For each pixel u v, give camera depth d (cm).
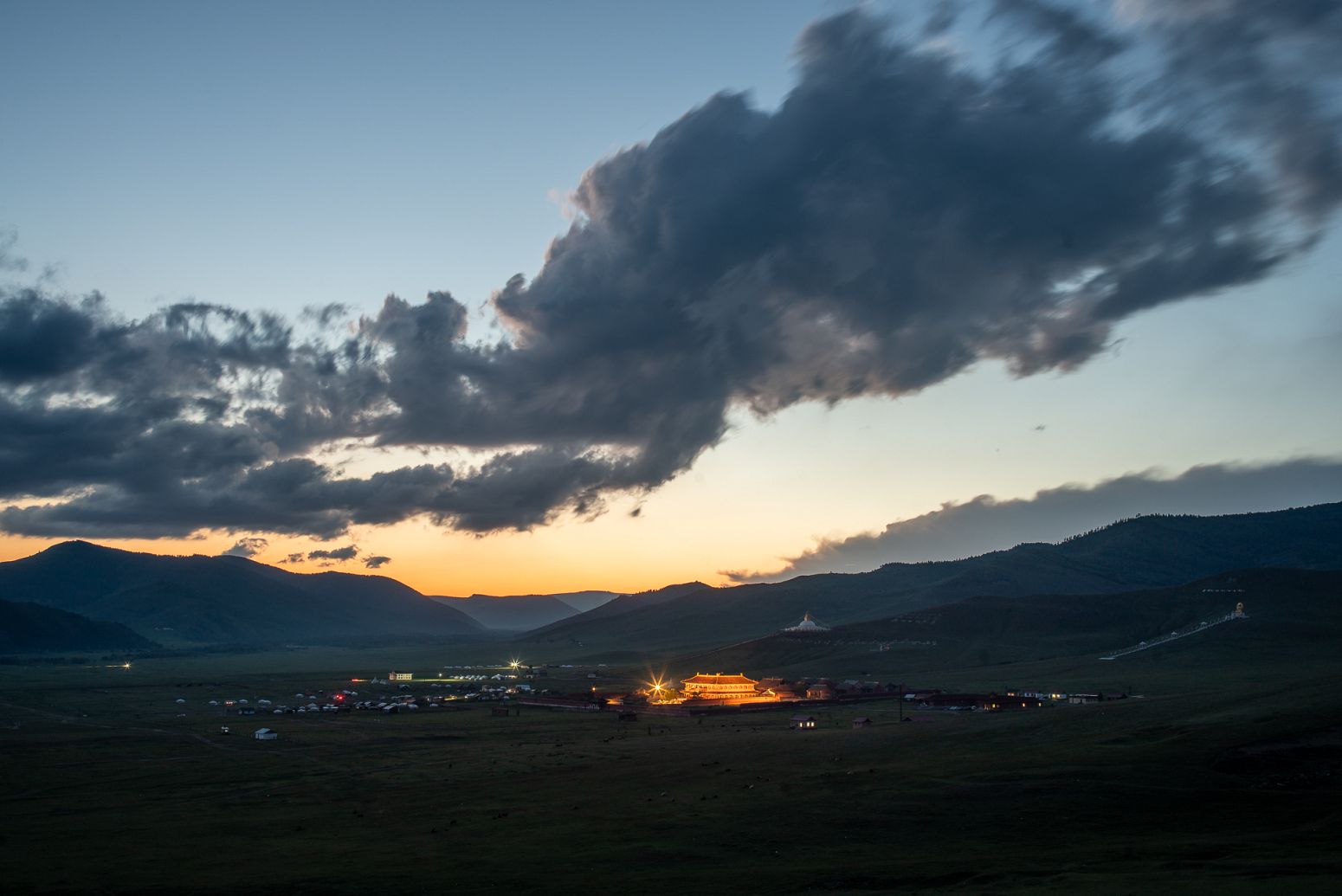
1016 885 7738
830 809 11219
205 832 11731
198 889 8988
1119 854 8656
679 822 11112
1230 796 10344
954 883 8081
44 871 9800
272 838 11344
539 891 8481
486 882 8881
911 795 11525
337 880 9156
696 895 8131
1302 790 10381
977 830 9962
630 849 10000
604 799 12862
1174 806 10169
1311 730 12312
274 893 8812
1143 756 12125
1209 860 8194
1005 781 11675
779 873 8750
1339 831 8944
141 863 10088
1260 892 6838
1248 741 12100
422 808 12975
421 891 8675
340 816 12588
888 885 8162
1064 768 11938
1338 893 6700
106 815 12900
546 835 10869
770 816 11088
